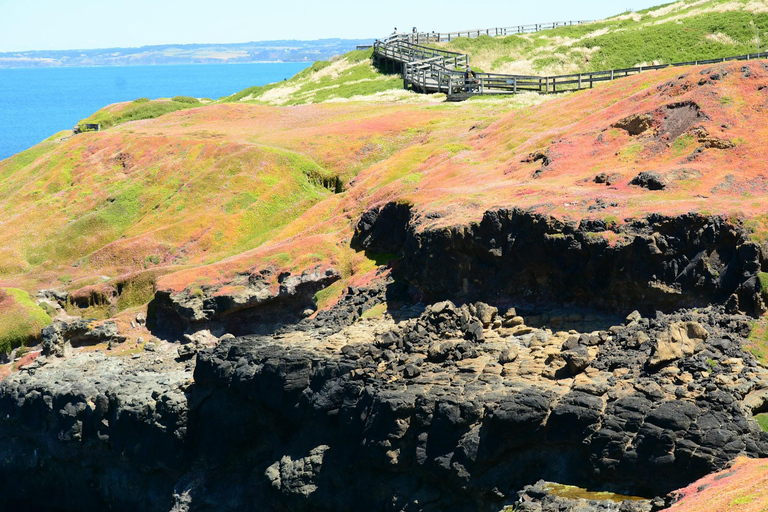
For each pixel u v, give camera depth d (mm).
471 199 41344
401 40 104250
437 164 53281
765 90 40188
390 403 30516
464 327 35375
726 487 22078
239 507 38000
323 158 63594
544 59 92125
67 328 50656
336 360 34500
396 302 42031
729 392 25812
